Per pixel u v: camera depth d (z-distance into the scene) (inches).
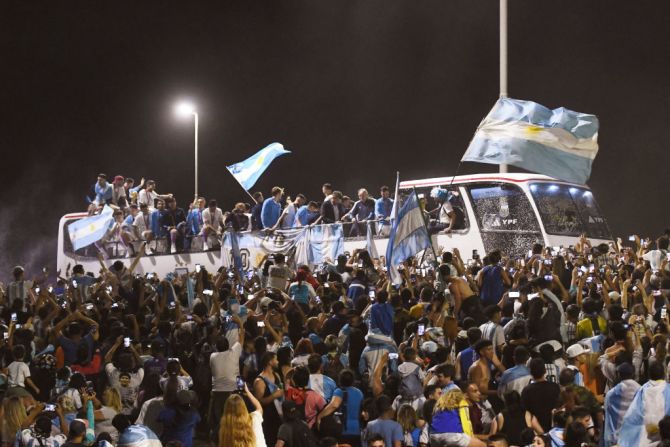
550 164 663.8
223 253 1101.7
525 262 808.9
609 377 497.0
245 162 1114.7
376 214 1072.8
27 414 496.7
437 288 667.4
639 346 526.0
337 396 495.2
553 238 1050.7
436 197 1091.3
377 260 891.4
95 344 609.6
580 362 514.3
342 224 1041.5
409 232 680.4
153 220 1214.9
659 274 668.1
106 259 1262.3
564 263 702.5
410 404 489.1
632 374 436.8
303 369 499.5
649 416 418.9
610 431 434.0
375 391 511.2
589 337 559.5
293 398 497.7
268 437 510.6
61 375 529.7
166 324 616.7
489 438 418.3
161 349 569.6
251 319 589.0
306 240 1042.1
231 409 432.5
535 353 512.1
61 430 478.6
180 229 1194.6
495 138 670.5
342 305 616.1
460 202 1087.6
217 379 562.3
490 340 511.5
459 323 582.9
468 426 435.5
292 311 637.9
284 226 1099.9
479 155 673.0
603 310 603.8
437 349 490.6
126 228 1240.2
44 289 680.4
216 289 699.4
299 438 457.7
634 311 557.0
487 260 755.4
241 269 919.0
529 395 451.2
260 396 510.9
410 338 546.6
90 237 1079.0
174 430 491.2
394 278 682.8
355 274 701.9
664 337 483.5
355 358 570.6
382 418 454.9
